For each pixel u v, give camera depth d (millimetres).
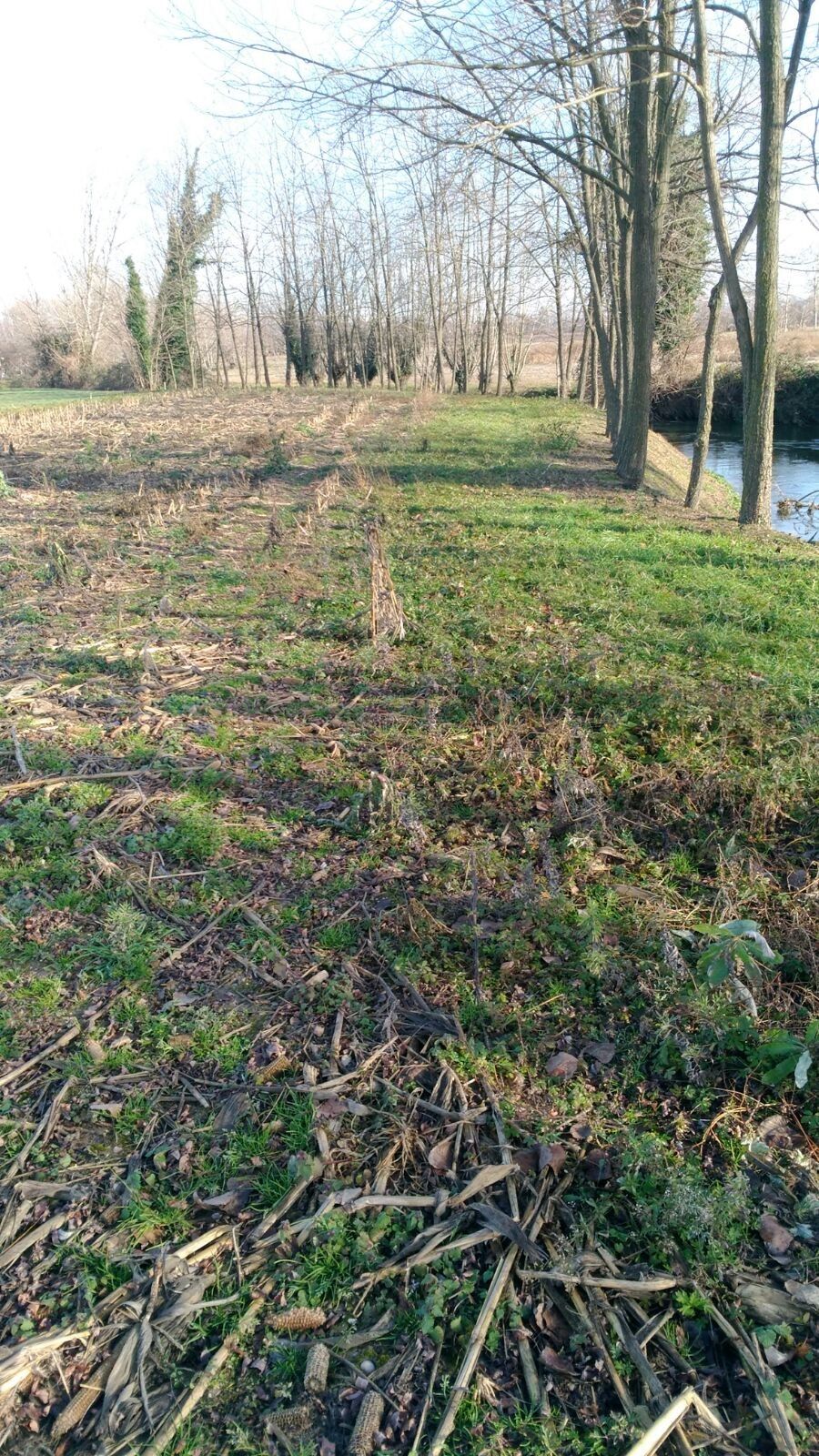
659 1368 2404
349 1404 2334
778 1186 2893
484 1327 2459
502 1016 3570
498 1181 2904
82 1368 2430
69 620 8125
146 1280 2623
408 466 17641
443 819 4996
